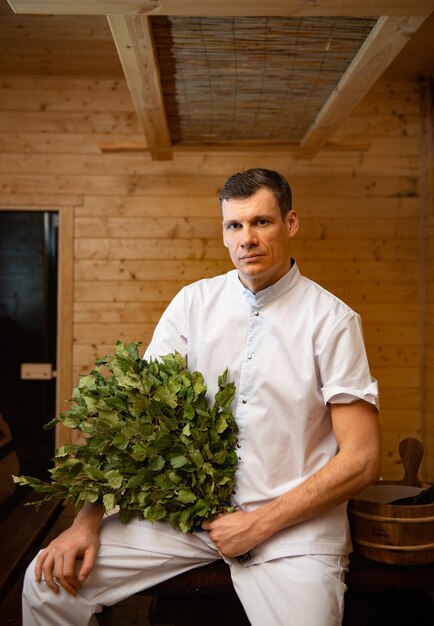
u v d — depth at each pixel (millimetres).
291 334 1666
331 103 2701
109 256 3893
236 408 1691
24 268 3908
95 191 3891
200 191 3918
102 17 3084
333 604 1484
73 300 3891
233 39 2207
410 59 3652
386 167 3984
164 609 1802
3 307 3904
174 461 1550
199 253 3918
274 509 1500
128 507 1615
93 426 1625
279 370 1644
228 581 1646
